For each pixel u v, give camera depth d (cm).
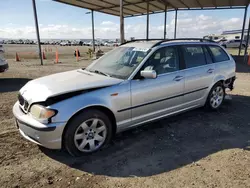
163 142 364
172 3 1669
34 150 333
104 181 264
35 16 1384
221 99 525
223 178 268
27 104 308
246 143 360
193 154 326
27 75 995
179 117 478
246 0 1487
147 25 1706
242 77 1004
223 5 1703
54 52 3003
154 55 386
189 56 445
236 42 3734
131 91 346
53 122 283
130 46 436
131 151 335
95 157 317
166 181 263
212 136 387
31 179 267
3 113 487
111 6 1698
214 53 507
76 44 6588
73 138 301
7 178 267
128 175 276
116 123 342
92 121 315
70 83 328
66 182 262
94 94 312
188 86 433
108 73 383
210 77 478
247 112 512
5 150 331
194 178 269
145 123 384
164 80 388
